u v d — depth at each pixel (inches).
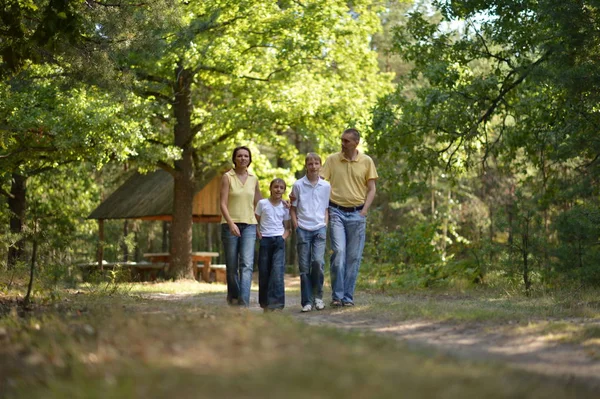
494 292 532.4
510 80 668.1
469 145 687.1
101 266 1060.5
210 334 199.5
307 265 372.2
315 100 923.4
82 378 156.2
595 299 428.8
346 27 943.0
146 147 891.4
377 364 160.6
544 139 642.2
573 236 544.7
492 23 639.1
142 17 520.1
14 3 444.5
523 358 213.3
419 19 693.3
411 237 695.7
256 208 385.7
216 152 1026.1
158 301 409.1
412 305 356.8
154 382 145.3
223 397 130.6
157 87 872.9
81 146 779.4
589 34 514.3
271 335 199.0
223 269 1143.0
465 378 152.9
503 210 581.6
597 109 564.7
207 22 861.2
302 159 1035.9
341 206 383.9
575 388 166.6
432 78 657.0
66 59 500.7
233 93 991.6
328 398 129.0
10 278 543.2
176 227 1001.5
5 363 185.9
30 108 728.3
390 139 700.0
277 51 925.2
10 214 1022.4
